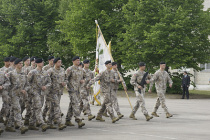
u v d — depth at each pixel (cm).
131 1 2628
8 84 796
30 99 937
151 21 2588
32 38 3522
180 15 2416
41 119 847
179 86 2648
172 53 2459
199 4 2598
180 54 2478
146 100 2069
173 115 1221
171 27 2405
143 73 1088
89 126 939
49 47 3475
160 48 2439
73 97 918
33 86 850
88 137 745
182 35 2469
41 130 867
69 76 922
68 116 945
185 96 2520
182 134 780
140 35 2561
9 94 809
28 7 3531
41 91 864
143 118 1129
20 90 817
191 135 765
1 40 3647
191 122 1020
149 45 2531
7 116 912
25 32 3450
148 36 2389
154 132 816
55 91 884
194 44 2502
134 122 1023
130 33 2595
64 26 3141
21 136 768
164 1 2597
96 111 1358
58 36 3522
